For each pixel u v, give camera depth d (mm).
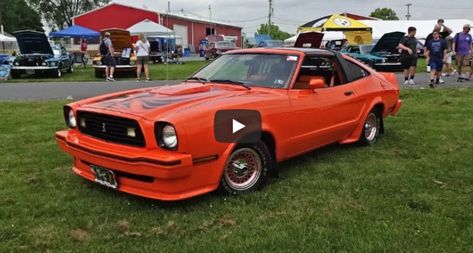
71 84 15734
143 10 52438
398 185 4730
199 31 62062
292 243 3447
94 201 4266
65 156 5770
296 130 4957
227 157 4203
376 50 22766
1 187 4645
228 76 5293
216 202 4238
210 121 4051
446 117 8469
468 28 14523
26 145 6355
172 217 3934
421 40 38625
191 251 3355
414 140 6691
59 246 3430
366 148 6273
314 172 5195
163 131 3875
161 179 3881
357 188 4652
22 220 3857
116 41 20609
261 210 4098
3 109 9523
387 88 6691
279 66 5219
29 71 18344
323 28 25359
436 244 3430
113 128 4160
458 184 4770
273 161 4789
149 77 18656
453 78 15906
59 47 23219
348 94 5805
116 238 3557
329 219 3879
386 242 3457
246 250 3359
